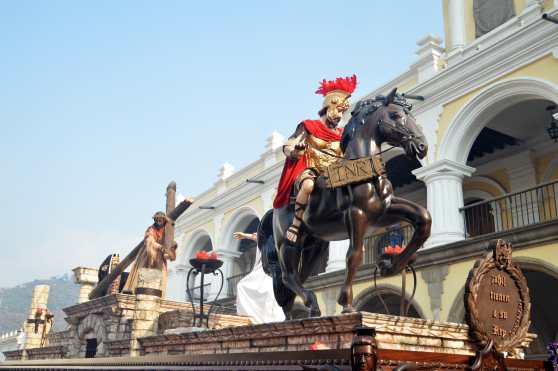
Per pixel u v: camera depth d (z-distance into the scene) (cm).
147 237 1093
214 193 2478
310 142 486
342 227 454
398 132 429
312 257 516
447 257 1295
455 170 1384
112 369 620
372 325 346
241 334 461
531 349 1472
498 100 1315
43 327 1636
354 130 455
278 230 509
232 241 2286
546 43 1222
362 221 415
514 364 414
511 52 1293
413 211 422
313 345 368
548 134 1527
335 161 460
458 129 1394
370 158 424
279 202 502
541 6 1272
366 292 1487
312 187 458
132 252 1138
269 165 2106
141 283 1020
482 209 1689
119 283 1212
